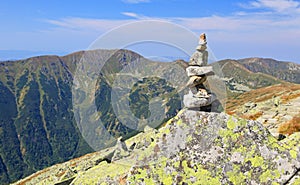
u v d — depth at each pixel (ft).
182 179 33.27
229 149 33.91
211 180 32.99
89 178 38.24
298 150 33.99
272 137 34.60
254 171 33.32
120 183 36.14
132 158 35.99
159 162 34.01
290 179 32.86
